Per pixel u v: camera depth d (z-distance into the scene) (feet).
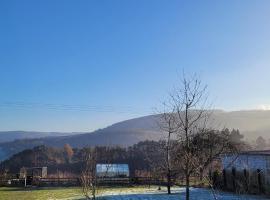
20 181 176.14
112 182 171.42
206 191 134.72
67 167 253.44
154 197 118.21
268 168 123.03
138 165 204.95
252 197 116.98
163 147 126.00
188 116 58.59
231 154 124.06
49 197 123.54
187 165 54.49
